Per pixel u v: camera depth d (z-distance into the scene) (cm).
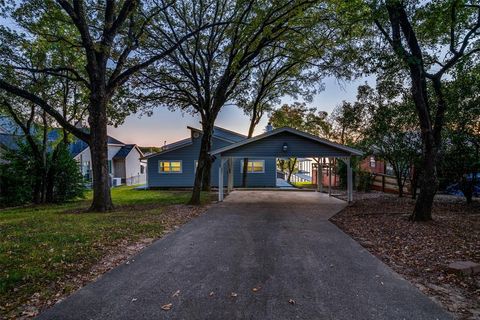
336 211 1037
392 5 747
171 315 309
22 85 1113
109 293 363
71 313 314
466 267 416
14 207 1373
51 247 541
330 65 1310
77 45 1075
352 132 1856
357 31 1002
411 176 1434
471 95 992
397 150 1310
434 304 332
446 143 1108
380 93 1277
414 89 800
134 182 3238
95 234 648
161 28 1414
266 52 1550
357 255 518
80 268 447
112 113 1522
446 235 625
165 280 404
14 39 998
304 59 1320
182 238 648
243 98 1919
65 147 1574
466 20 800
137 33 1184
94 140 1055
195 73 1580
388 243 590
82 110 1525
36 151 1480
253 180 2248
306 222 840
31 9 946
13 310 320
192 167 2270
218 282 397
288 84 1900
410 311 316
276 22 1112
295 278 410
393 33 802
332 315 308
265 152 1323
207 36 1497
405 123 1266
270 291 367
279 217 926
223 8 1391
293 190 1886
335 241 619
